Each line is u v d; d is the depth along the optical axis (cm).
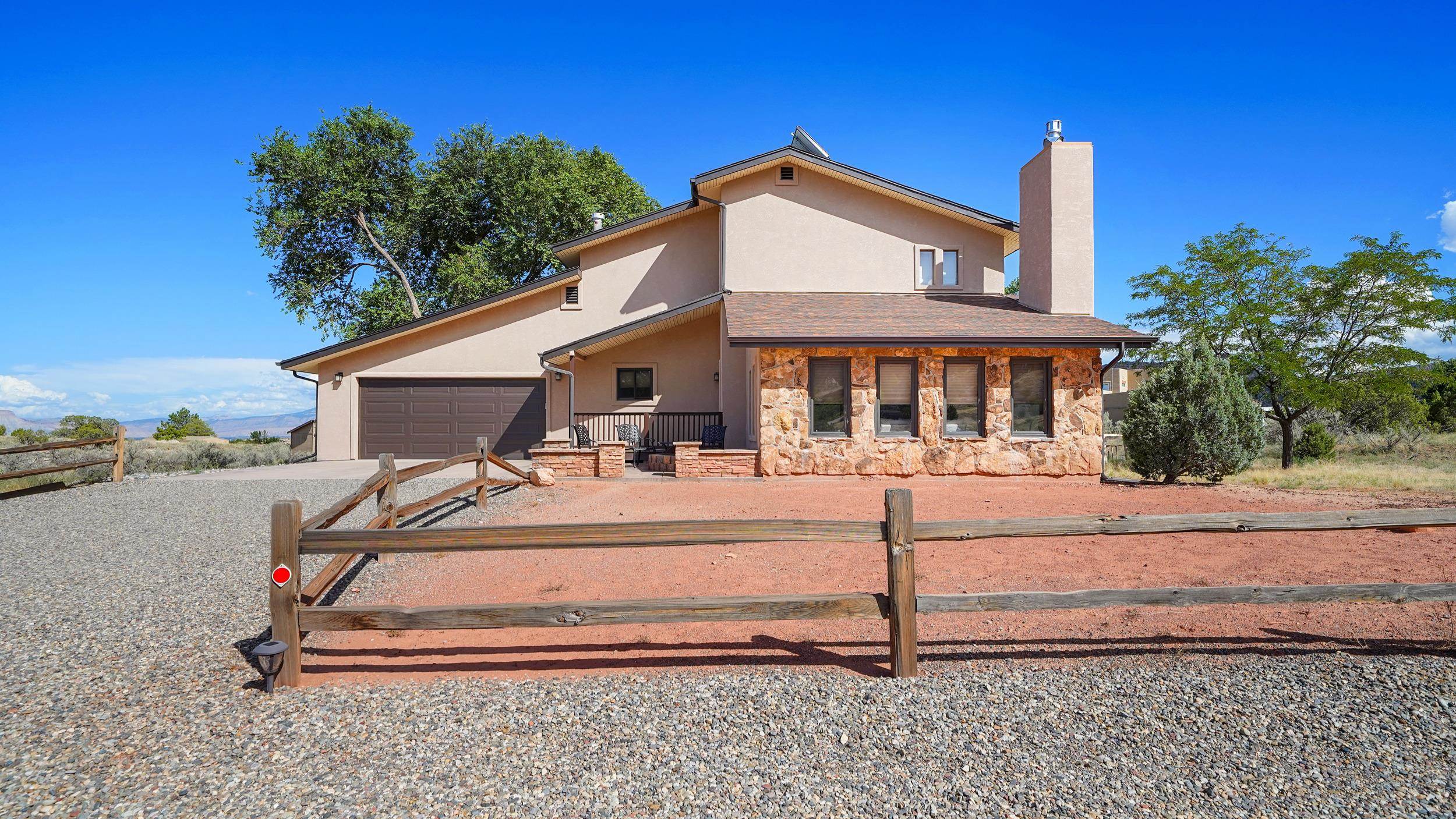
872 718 365
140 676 423
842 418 1404
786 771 315
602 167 3288
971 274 1795
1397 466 1589
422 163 2928
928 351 1393
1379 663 425
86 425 2680
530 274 2936
